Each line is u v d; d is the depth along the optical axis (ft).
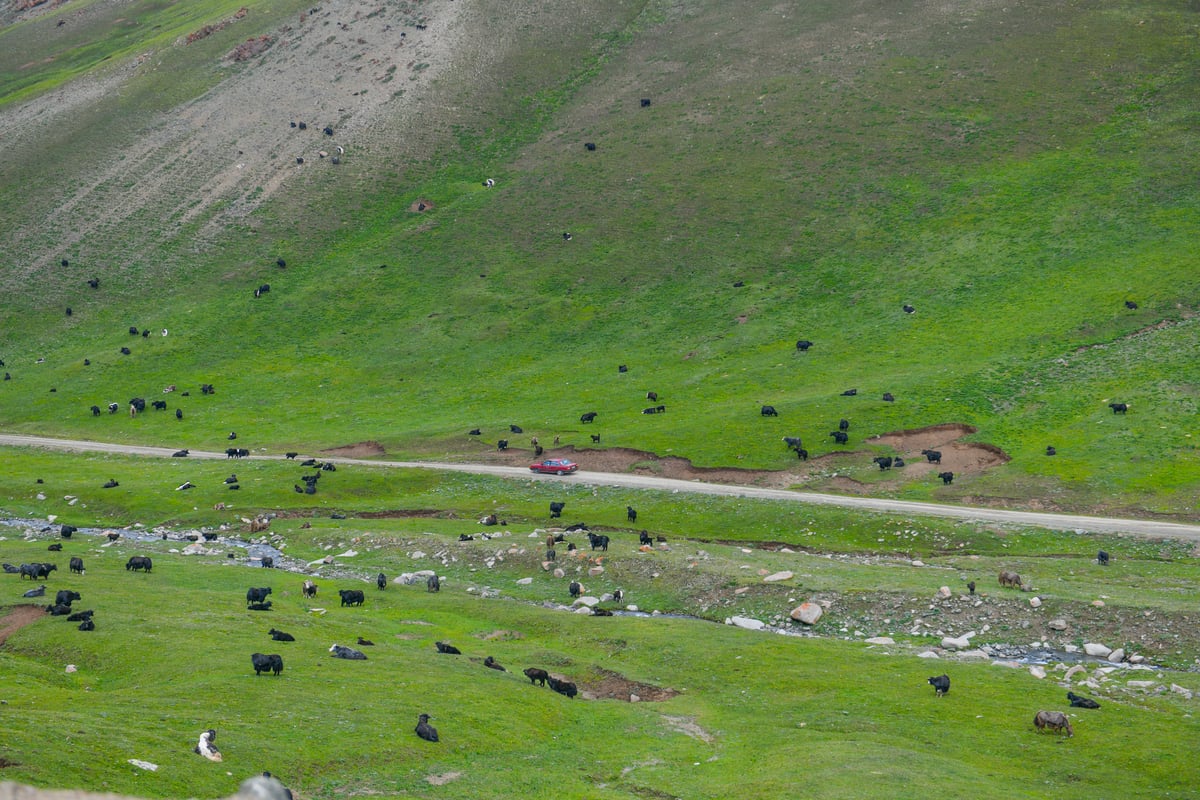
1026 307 370.53
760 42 646.74
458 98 631.56
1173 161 449.89
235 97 650.02
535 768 106.22
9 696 113.39
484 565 216.33
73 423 384.88
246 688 119.75
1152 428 267.39
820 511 239.71
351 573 218.18
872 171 498.28
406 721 113.29
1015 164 478.59
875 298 406.21
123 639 142.51
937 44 599.57
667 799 101.04
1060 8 614.34
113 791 82.12
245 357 434.71
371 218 538.06
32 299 490.08
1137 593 172.65
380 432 351.46
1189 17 578.66
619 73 649.61
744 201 496.23
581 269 469.57
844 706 129.70
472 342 426.51
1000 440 276.62
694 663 150.71
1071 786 104.06
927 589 177.58
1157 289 360.48
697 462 288.30
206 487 291.79
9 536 253.65
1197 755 109.19
